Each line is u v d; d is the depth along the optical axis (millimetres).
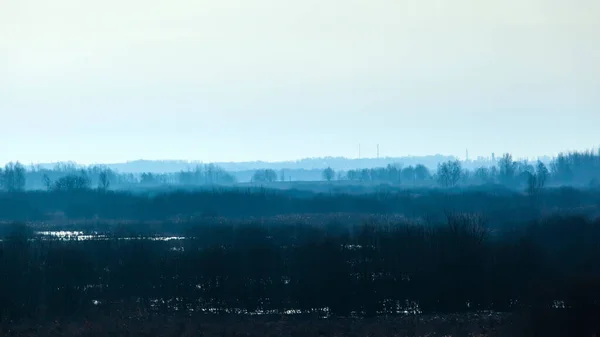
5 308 103625
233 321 101875
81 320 101438
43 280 110375
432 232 125125
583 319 89312
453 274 112812
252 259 113688
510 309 111000
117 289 113375
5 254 113438
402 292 111625
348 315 109562
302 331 93938
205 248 119688
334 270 111938
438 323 99125
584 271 110562
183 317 103750
